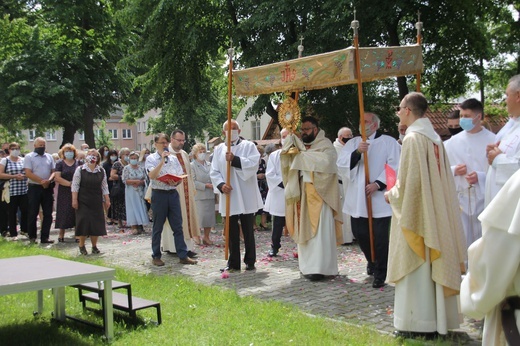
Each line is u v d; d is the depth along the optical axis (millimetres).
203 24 18531
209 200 10969
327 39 14617
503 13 21656
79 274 4605
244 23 16359
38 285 4371
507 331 2199
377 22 14914
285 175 7742
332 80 6770
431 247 4617
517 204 2031
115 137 67562
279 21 15344
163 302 6262
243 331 5121
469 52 17219
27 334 5195
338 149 10102
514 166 4699
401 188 4801
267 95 17344
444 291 4703
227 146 8055
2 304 6273
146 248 10812
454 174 5910
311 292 6867
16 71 26875
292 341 4781
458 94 18578
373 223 7020
